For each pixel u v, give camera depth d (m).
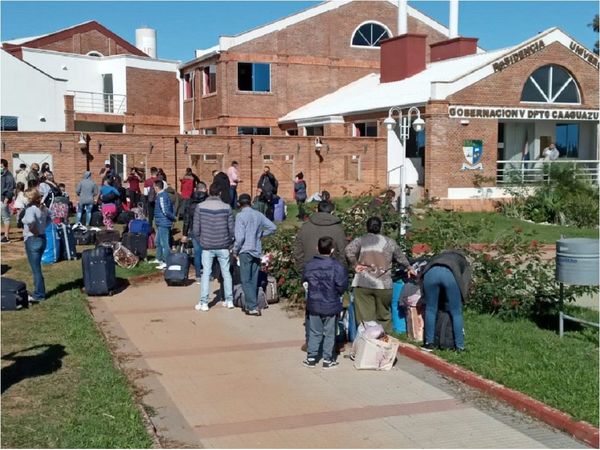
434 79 32.09
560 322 9.59
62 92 38.28
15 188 21.17
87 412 6.74
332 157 31.66
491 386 7.61
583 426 6.47
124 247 15.75
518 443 6.37
